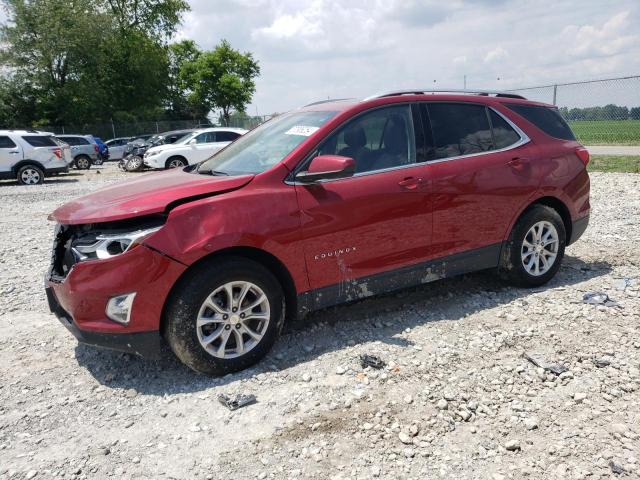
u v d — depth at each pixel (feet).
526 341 12.55
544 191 15.71
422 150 13.92
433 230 13.92
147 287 10.59
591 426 9.33
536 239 15.74
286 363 12.09
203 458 8.95
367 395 10.56
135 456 9.09
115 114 150.92
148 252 10.54
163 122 145.79
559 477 8.14
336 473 8.43
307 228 12.03
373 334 13.38
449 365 11.59
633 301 14.64
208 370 11.35
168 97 186.09
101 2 142.51
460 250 14.53
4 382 11.87
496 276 17.16
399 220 13.29
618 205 27.73
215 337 11.27
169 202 10.94
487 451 8.84
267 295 11.72
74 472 8.73
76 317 10.95
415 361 11.78
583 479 8.07
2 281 19.79
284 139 13.52
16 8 130.82
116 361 12.65
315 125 13.29
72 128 137.39
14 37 131.13
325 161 11.67
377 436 9.29
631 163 44.27
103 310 10.75
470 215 14.46
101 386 11.55
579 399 10.12
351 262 12.80
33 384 11.74
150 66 157.79
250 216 11.38
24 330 14.85
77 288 10.78
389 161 13.46
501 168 14.92
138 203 10.98
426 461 8.64
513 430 9.35
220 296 11.41
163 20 164.25
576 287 15.92
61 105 138.62
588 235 21.95
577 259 18.84
